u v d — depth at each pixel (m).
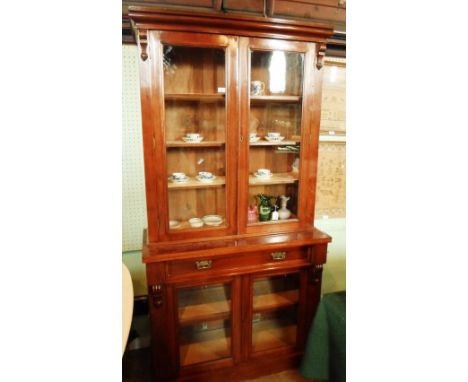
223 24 1.27
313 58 1.43
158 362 1.45
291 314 1.74
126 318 0.78
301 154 1.53
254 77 1.50
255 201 1.69
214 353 1.58
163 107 1.30
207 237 1.47
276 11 1.68
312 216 1.62
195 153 1.54
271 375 1.65
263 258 1.49
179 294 1.59
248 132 1.43
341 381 1.18
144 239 1.49
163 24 1.22
